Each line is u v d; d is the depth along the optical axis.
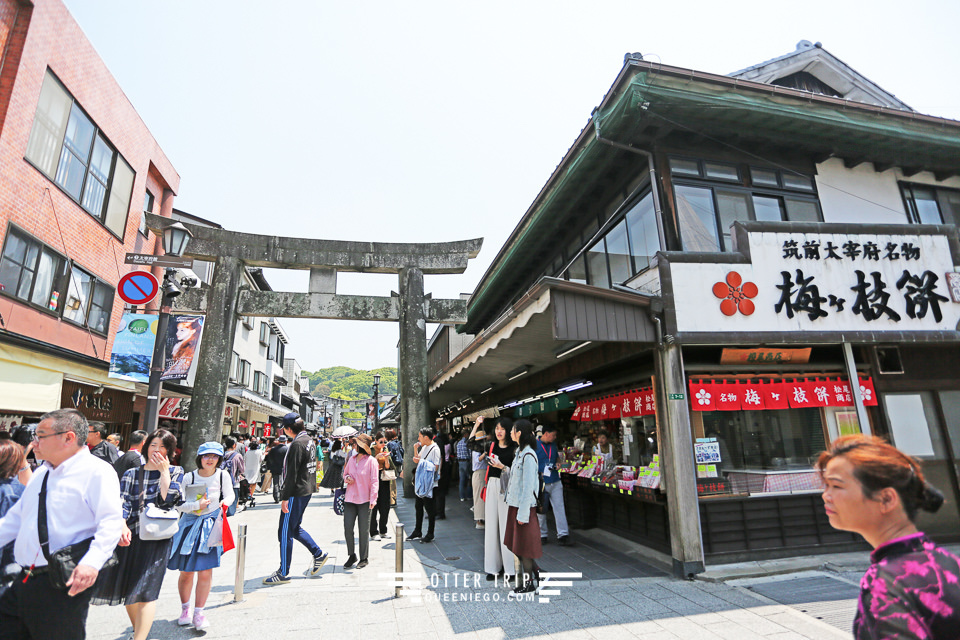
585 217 10.53
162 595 5.41
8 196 9.29
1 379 8.64
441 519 9.99
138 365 9.73
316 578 5.92
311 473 6.21
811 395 6.71
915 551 1.56
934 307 6.91
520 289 15.16
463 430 19.33
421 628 4.37
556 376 9.46
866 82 10.11
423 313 13.66
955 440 7.30
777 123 7.50
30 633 2.82
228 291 12.66
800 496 6.45
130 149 14.05
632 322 6.16
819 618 4.40
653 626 4.33
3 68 9.28
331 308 13.40
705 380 6.52
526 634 4.21
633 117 7.11
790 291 6.62
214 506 4.48
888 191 8.99
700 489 6.18
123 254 13.84
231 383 19.88
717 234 7.55
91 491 3.02
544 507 7.85
